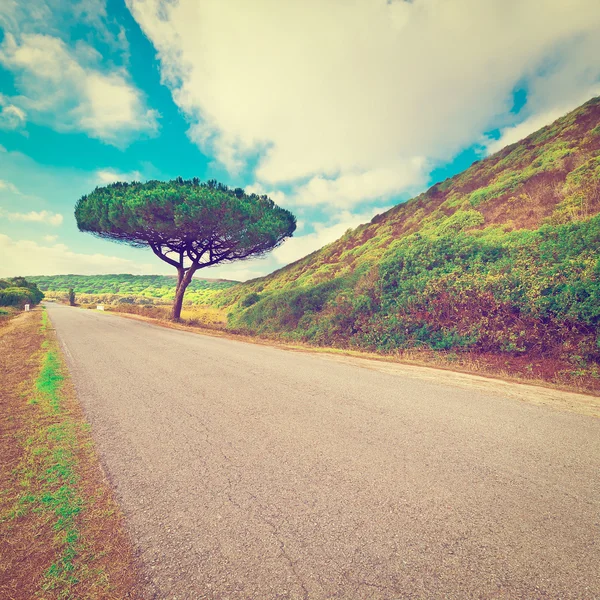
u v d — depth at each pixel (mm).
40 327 15383
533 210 14086
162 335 12383
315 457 2773
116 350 8680
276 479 2418
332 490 2268
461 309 9297
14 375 5812
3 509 2045
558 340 7133
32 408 4035
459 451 2891
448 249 12227
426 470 2553
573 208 11508
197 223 16047
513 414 3912
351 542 1762
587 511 2039
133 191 17047
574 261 8094
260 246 19891
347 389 5020
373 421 3629
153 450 2908
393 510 2041
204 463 2670
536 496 2207
